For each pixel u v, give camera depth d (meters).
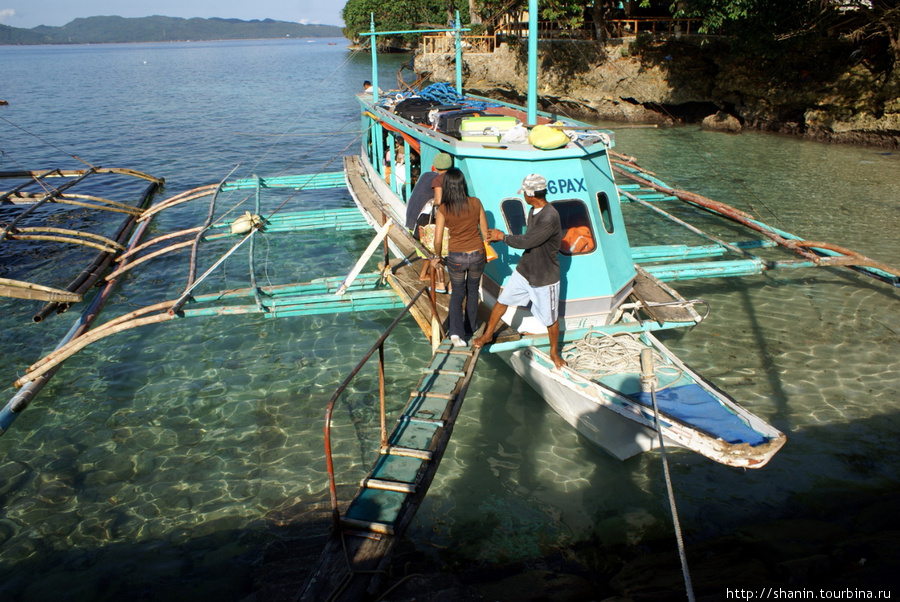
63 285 11.85
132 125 32.72
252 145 26.95
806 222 14.20
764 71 25.33
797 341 9.02
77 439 7.29
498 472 6.50
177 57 174.25
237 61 126.38
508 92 34.34
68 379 8.58
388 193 12.46
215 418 7.64
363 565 4.20
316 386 8.28
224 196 18.19
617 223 7.90
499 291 7.37
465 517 5.90
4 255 13.47
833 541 5.12
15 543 5.75
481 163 7.39
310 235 14.34
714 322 9.73
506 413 7.48
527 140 7.74
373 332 9.77
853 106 22.58
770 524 5.48
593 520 5.82
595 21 29.73
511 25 34.75
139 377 8.61
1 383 8.52
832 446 6.71
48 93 52.03
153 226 15.59
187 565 5.44
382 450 5.23
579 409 6.57
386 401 7.89
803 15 22.27
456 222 6.20
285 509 6.09
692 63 27.61
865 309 9.98
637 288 8.42
